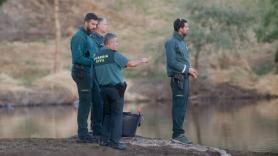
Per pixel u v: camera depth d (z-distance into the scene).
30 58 113.56
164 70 97.88
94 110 32.97
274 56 104.75
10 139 34.34
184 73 34.34
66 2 133.38
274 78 98.25
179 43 34.50
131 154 29.83
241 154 34.88
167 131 53.12
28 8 131.62
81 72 31.17
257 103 85.19
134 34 122.19
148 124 59.84
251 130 52.50
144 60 30.28
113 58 29.98
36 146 30.92
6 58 113.00
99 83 30.23
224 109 76.38
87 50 31.33
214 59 101.00
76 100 91.06
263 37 89.06
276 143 43.81
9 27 126.31
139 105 87.81
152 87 95.88
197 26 95.69
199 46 96.25
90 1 135.12
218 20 95.88
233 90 95.62
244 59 102.81
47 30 126.75
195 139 47.44
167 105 87.06
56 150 29.48
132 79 98.25
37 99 93.38
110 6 135.00
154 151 31.23
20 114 78.31
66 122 65.69
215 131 52.81
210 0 96.88
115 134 30.30
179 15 100.25
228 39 95.69
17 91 93.50
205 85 95.88
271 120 60.50
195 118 65.69
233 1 97.56
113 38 30.12
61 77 96.88
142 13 133.00
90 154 29.03
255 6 95.88
